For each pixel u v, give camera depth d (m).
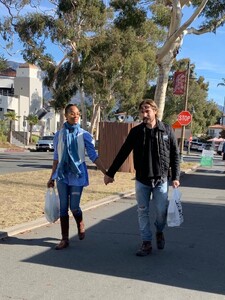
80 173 6.24
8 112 52.50
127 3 19.30
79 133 6.23
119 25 20.23
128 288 4.79
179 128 27.38
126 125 18.22
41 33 30.33
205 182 17.22
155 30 34.78
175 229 7.95
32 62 33.78
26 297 4.44
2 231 6.75
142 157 5.95
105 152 18.50
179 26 18.06
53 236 6.93
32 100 62.81
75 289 4.71
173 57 18.33
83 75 33.03
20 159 27.50
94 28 31.17
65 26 30.02
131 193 12.58
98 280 5.01
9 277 5.01
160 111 18.48
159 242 6.39
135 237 7.15
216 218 9.33
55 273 5.20
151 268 5.52
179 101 63.09
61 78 33.41
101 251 6.23
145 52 39.34
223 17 19.08
